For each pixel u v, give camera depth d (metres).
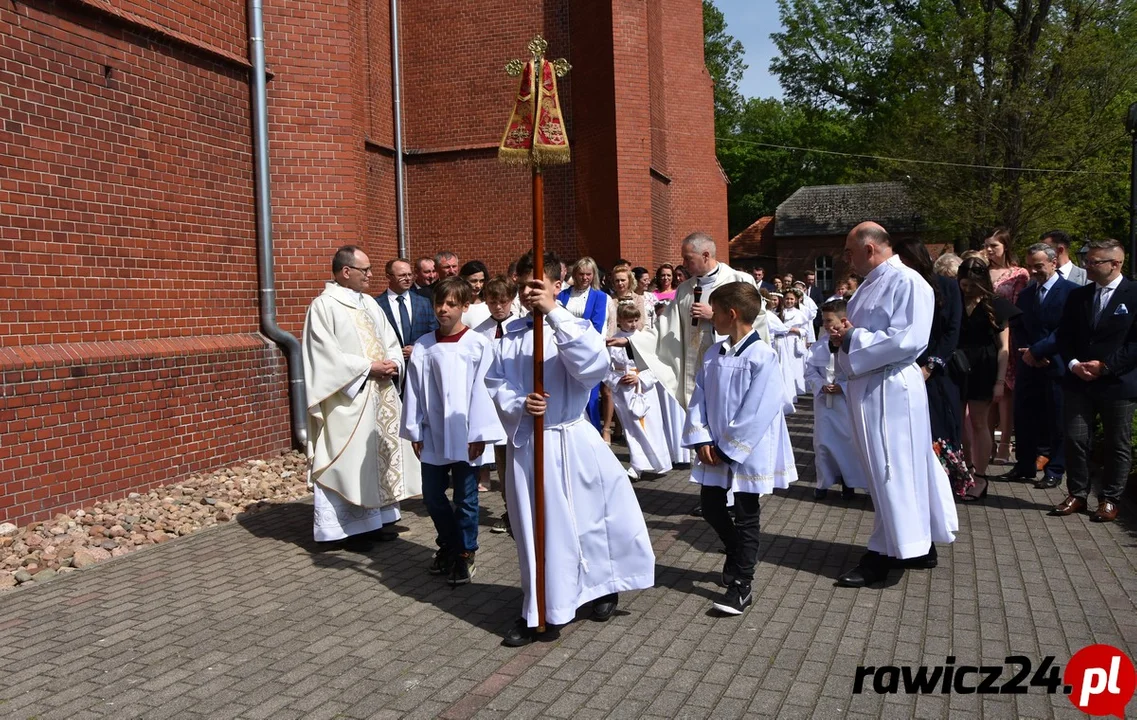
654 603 5.05
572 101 16.08
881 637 4.46
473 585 5.50
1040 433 8.03
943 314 6.56
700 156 20.20
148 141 7.91
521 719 3.67
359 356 6.32
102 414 7.15
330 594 5.35
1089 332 6.63
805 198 48.47
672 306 7.38
